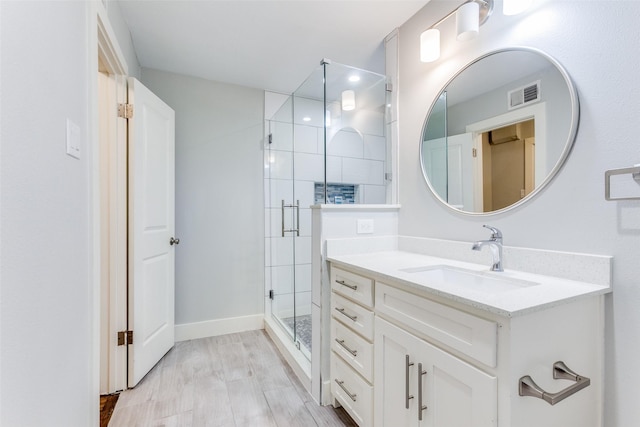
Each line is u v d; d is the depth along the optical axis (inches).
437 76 66.5
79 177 42.0
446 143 64.1
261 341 99.8
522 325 31.4
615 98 38.9
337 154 76.0
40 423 30.4
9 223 25.6
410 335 43.4
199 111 103.8
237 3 67.2
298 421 60.4
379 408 49.9
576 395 37.1
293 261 95.4
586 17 41.6
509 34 51.9
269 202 113.3
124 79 71.8
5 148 25.0
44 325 31.6
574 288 38.5
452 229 62.6
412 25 72.9
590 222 41.2
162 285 86.3
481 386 33.1
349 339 58.5
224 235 107.2
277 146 109.0
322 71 76.1
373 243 72.3
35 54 29.9
